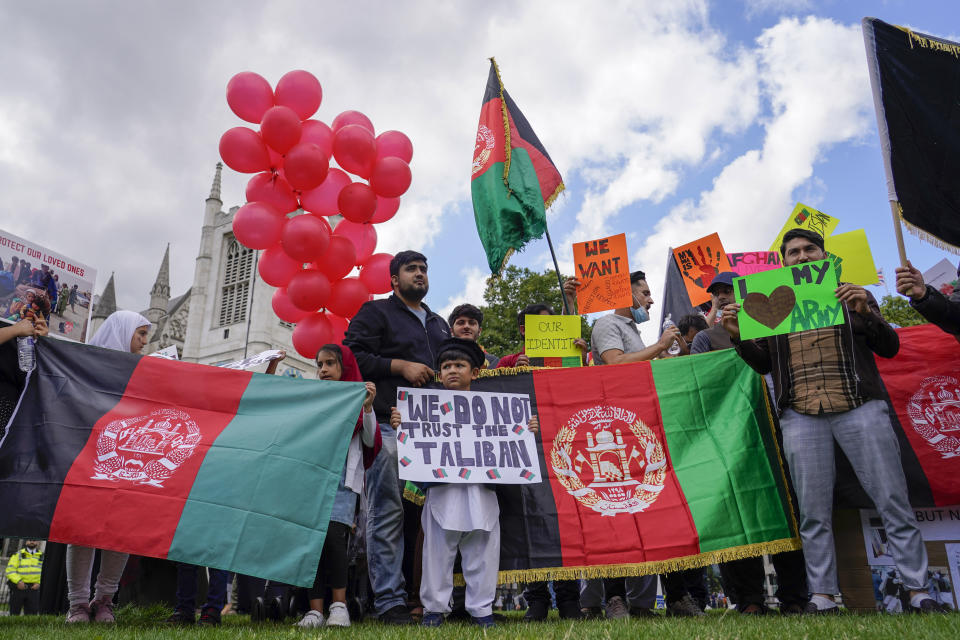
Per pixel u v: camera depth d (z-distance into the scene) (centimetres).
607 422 515
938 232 559
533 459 473
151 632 345
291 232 615
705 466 491
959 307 444
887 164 570
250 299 6556
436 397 479
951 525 462
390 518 462
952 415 485
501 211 662
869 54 600
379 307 552
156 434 432
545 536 473
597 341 597
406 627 374
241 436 439
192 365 465
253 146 630
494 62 730
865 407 421
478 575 438
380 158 677
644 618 438
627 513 479
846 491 466
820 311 431
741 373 521
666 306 916
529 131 715
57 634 334
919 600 387
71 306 693
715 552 456
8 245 639
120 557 484
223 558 396
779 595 484
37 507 400
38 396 431
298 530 413
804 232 468
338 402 461
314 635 323
